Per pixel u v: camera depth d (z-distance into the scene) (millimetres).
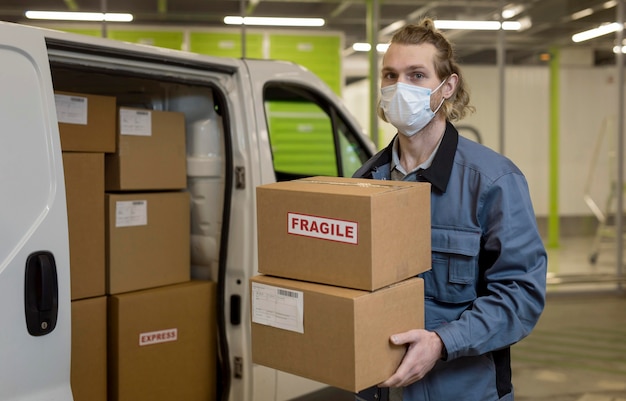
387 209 1362
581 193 7449
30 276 1620
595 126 7328
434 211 1618
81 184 2174
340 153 2957
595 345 5004
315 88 2816
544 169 7363
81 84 2500
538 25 6984
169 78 2236
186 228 2510
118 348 2242
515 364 4551
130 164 2332
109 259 2266
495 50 6938
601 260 7332
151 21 6242
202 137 2543
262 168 2467
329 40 6648
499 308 1497
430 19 1719
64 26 6066
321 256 1403
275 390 2502
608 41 7059
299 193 1430
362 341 1317
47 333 1653
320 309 1354
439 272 1610
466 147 1642
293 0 6516
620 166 6848
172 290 2377
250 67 2516
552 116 7254
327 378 1356
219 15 6391
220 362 2539
